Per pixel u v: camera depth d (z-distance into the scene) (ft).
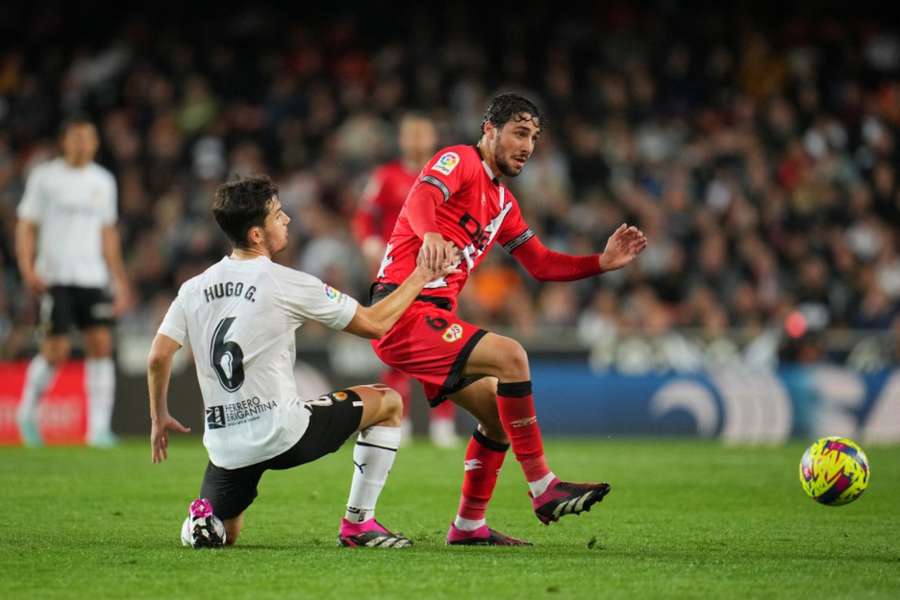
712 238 199.62
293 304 63.05
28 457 120.67
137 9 263.70
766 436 166.20
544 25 259.19
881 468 116.06
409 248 70.08
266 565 58.80
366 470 66.33
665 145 230.89
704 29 254.88
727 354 167.73
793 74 246.27
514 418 65.51
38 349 158.20
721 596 51.90
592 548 66.64
